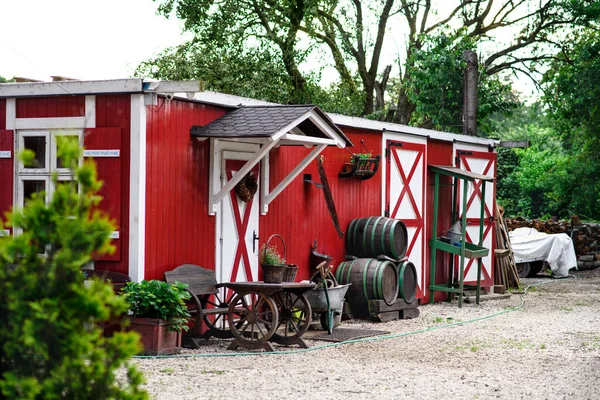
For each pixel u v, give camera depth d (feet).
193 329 30.40
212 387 23.35
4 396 12.28
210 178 33.50
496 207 58.54
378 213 45.73
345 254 43.11
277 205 37.96
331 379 25.29
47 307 12.46
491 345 33.42
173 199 31.53
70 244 12.78
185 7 79.10
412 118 102.32
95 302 12.64
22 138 31.83
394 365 28.30
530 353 31.50
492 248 56.24
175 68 75.56
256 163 33.47
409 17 98.94
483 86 81.61
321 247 41.16
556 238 73.41
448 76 78.74
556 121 94.89
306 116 32.91
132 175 29.84
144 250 30.01
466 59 67.51
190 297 29.43
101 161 30.27
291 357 29.35
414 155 48.70
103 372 12.84
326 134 34.88
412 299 42.50
